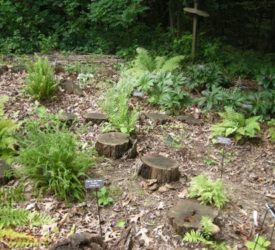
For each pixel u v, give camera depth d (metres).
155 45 10.57
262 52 12.08
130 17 10.30
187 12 9.44
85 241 3.06
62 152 4.14
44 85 6.43
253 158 5.29
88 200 4.10
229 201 4.24
